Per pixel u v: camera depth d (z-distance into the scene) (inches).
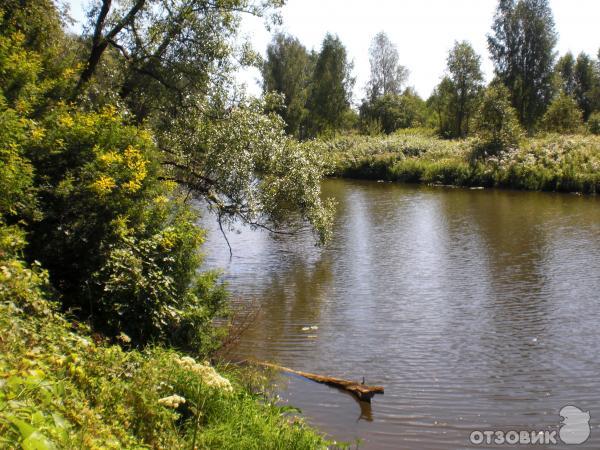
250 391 290.5
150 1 525.0
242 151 517.0
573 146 1534.2
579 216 970.1
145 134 370.3
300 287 563.8
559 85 2321.6
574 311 477.4
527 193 1360.7
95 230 310.3
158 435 184.1
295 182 549.3
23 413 116.8
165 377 220.4
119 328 287.0
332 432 277.6
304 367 363.9
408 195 1348.4
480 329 438.3
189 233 356.8
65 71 426.9
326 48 2500.0
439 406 310.3
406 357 383.2
